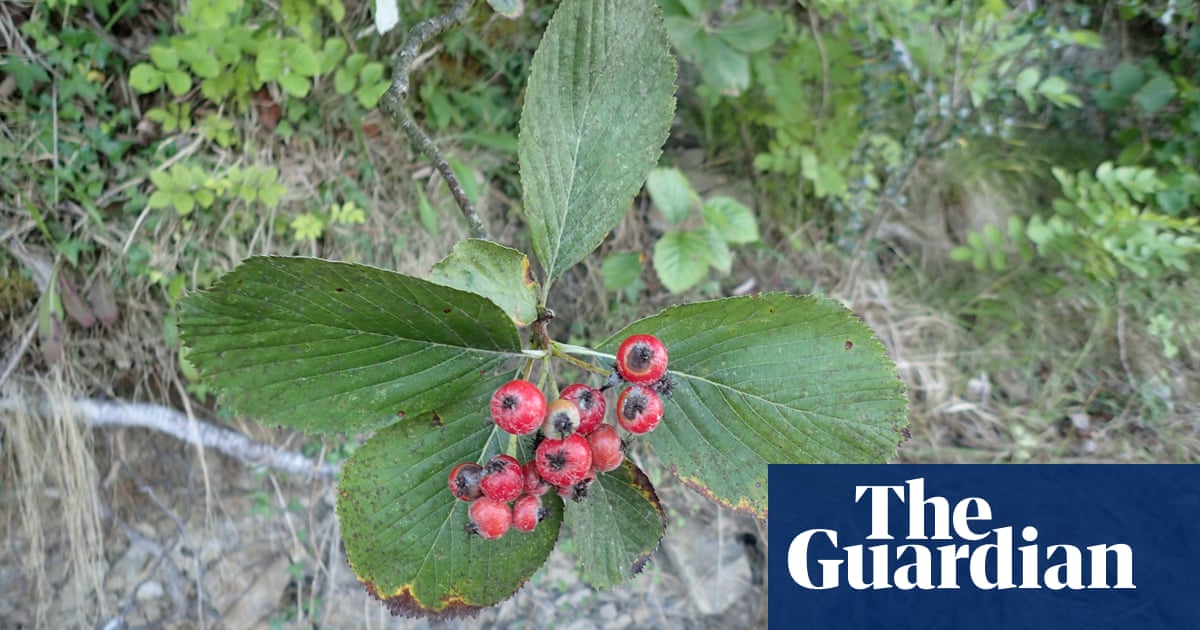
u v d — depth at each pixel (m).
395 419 0.19
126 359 0.46
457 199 0.28
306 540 0.50
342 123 0.51
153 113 0.45
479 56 0.54
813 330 0.20
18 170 0.43
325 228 0.50
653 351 0.19
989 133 0.56
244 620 0.48
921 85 0.58
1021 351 0.64
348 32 0.50
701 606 0.55
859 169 0.62
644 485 0.21
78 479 0.44
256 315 0.18
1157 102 0.56
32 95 0.43
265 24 0.47
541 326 0.20
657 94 0.22
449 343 0.19
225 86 0.46
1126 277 0.62
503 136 0.53
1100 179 0.56
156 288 0.47
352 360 0.19
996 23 0.53
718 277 0.62
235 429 0.49
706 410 0.21
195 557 0.47
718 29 0.53
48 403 0.43
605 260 0.59
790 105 0.59
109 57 0.45
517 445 0.21
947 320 0.65
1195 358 0.62
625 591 0.54
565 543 0.55
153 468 0.47
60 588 0.44
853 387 0.20
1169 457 0.60
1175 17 0.58
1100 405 0.62
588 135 0.21
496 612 0.52
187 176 0.45
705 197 0.62
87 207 0.44
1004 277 0.65
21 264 0.43
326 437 0.51
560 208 0.21
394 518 0.21
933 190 0.66
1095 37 0.53
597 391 0.19
